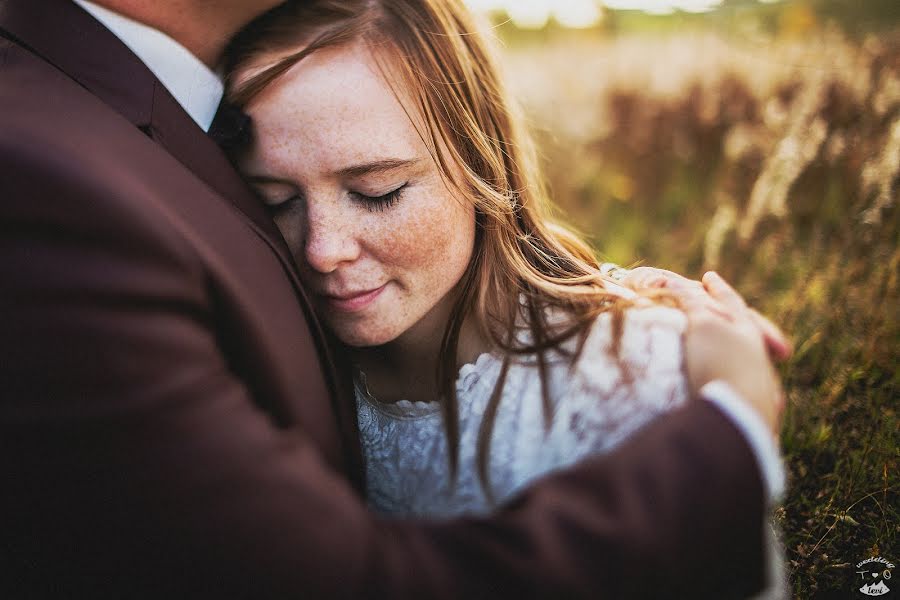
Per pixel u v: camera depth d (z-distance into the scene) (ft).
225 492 2.24
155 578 2.30
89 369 2.12
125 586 2.34
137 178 2.42
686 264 10.89
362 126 3.15
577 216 13.98
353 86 3.14
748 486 2.61
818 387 7.00
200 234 2.61
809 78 13.97
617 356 3.40
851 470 5.74
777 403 3.04
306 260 3.40
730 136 13.96
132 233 2.21
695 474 2.55
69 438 2.15
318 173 3.20
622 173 15.06
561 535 2.39
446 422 3.84
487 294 3.86
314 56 3.13
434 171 3.42
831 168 10.39
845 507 5.49
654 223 13.33
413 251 3.43
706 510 2.51
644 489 2.50
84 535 2.29
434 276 3.57
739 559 2.62
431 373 4.05
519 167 4.40
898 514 5.32
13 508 2.30
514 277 3.88
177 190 2.64
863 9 20.03
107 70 2.76
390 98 3.23
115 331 2.13
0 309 2.10
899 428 6.07
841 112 11.45
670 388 3.22
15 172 2.12
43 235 2.12
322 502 2.38
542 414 3.57
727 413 2.73
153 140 2.78
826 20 19.75
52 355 2.10
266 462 2.33
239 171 3.33
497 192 3.99
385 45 3.27
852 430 6.35
